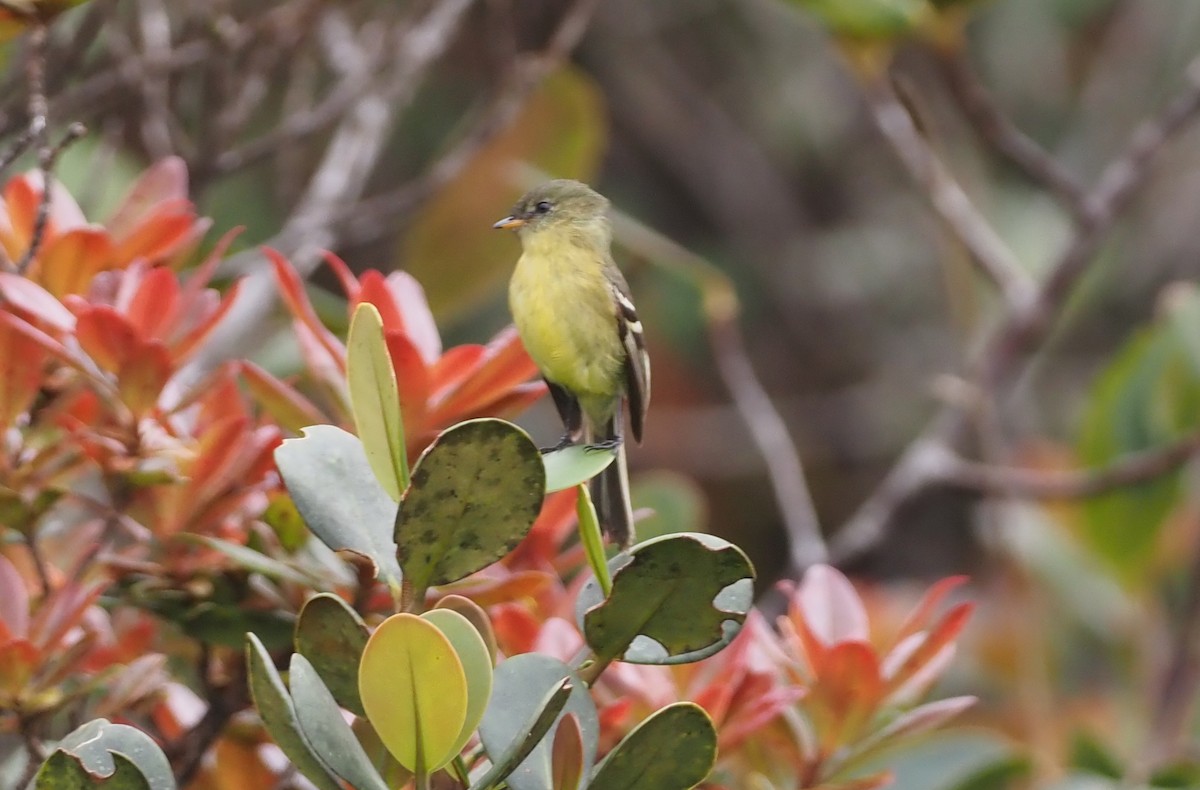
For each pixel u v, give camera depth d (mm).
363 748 4770
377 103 11359
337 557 5945
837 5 10617
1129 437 11500
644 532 10102
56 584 6199
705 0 19641
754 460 19000
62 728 6598
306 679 4141
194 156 9922
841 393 20547
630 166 20234
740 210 20297
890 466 19969
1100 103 18250
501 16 11312
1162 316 11555
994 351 12070
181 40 10422
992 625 12234
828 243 20391
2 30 5953
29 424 6035
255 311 9625
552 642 5594
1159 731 11109
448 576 4453
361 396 4426
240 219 13836
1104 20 18719
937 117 14922
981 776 8703
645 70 19953
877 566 19875
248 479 5875
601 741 5707
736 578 4410
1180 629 11367
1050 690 11773
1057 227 16812
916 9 10422
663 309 18375
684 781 4301
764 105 20078
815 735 6059
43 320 5449
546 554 6371
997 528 12195
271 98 14008
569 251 9531
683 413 18875
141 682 5484
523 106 11828
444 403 5668
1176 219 19625
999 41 18594
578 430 9875
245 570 5926
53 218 6230
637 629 4527
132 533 6031
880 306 20391
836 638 6250
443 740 4035
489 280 11938
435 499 4320
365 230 11203
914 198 20250
